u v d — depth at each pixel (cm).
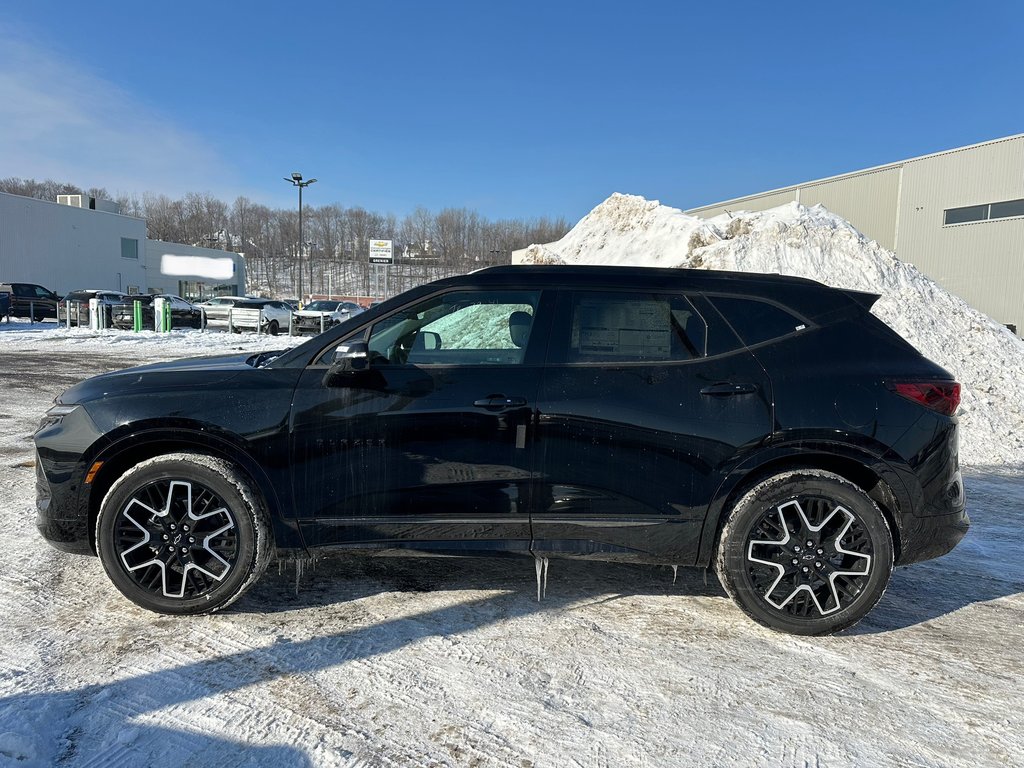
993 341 881
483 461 318
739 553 316
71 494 319
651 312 332
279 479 318
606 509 321
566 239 1545
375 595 355
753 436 314
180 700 256
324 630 315
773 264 1045
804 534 315
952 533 321
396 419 317
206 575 318
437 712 253
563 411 316
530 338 329
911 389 317
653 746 235
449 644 305
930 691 274
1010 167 2544
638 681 278
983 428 741
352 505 321
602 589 369
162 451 331
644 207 1431
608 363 324
